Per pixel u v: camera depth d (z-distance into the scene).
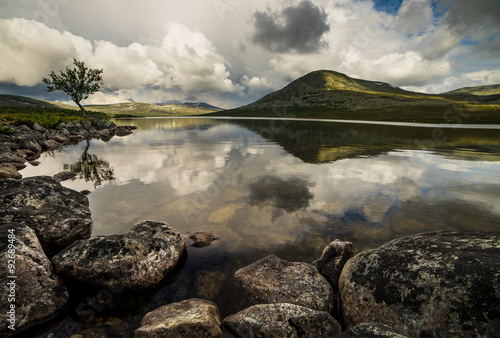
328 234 7.25
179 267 5.93
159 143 28.50
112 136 38.91
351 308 4.39
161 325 3.88
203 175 13.60
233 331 4.12
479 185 11.69
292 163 16.62
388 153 20.48
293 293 4.88
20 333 4.19
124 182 12.34
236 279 5.46
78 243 5.75
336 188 11.27
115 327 4.36
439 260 4.04
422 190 10.98
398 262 4.41
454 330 3.28
